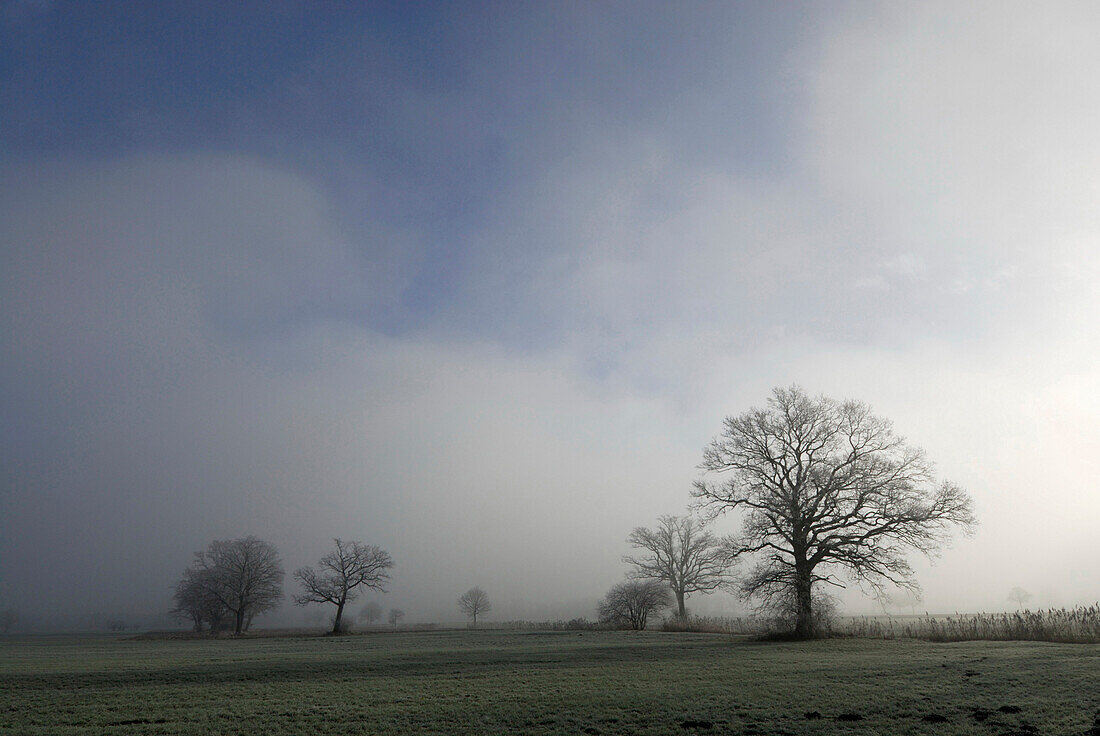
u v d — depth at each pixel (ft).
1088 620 112.68
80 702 60.23
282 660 102.89
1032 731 39.42
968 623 126.11
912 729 41.24
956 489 127.13
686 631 202.39
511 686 64.13
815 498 132.36
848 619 147.54
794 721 44.60
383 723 47.37
